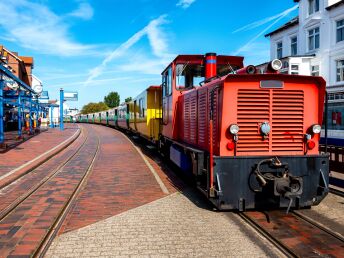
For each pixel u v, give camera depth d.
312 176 6.28
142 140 22.12
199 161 6.91
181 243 4.87
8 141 20.70
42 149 16.41
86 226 5.59
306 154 6.36
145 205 6.86
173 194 7.79
